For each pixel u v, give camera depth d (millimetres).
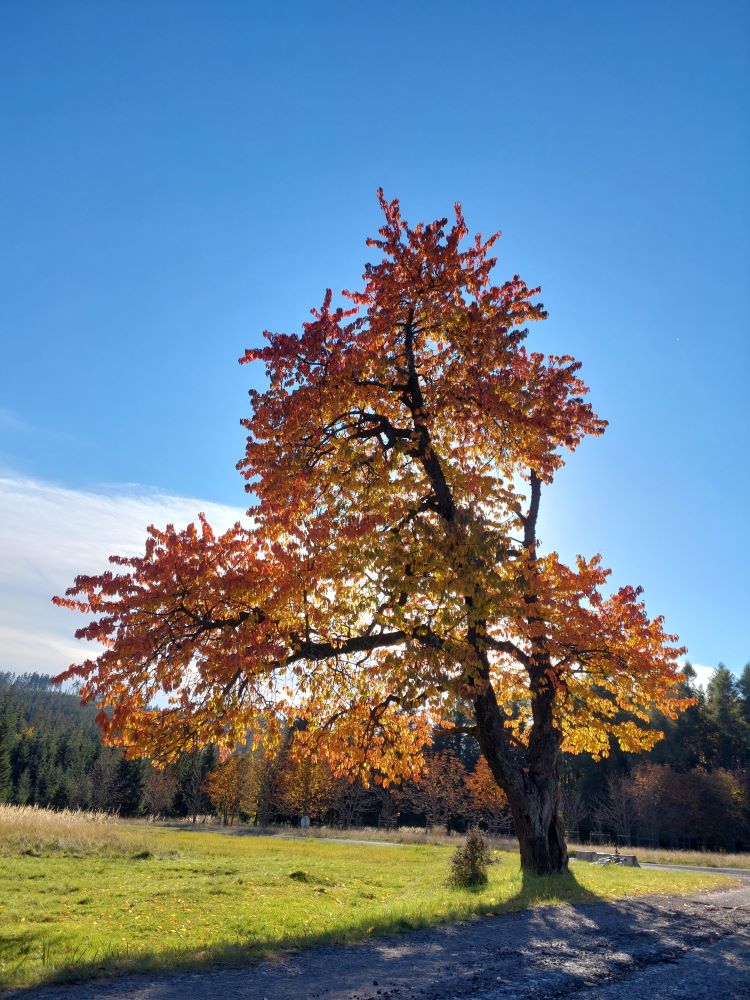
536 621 15672
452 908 11047
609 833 63500
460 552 14430
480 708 17031
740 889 16875
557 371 16438
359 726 17047
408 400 17047
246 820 88188
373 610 14922
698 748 68375
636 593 16531
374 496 15742
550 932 9352
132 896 14609
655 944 8734
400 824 82250
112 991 5965
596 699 17734
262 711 14625
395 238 15906
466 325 15695
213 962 7125
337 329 15070
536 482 20172
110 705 13016
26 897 14156
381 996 5965
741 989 6613
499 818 59375
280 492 14727
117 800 83938
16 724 113688
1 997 5820
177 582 12914
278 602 13375
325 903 14172
